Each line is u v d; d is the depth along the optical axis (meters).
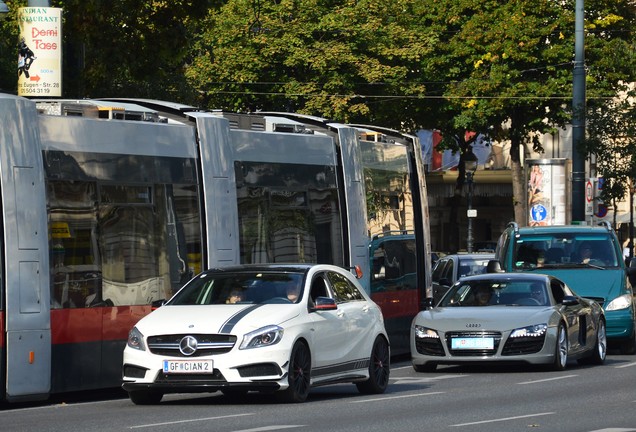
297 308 35.44
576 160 82.94
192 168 42.50
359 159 52.12
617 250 59.44
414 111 121.62
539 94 117.12
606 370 47.66
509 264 59.50
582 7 83.00
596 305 52.22
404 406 34.16
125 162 39.88
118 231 39.34
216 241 42.81
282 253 46.59
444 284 64.81
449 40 120.06
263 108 112.50
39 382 36.38
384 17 115.44
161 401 36.53
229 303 36.00
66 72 64.56
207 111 44.44
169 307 35.81
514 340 45.84
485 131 123.38
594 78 115.00
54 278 37.12
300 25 109.19
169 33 60.78
